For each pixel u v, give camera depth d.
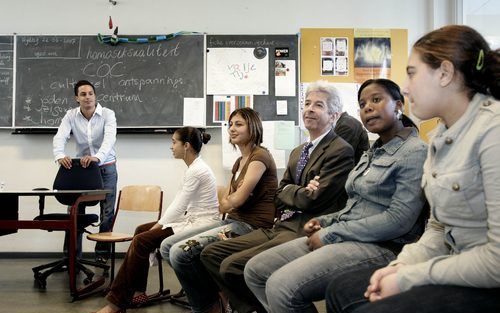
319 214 1.85
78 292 3.05
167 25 4.65
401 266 1.07
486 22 3.96
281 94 4.50
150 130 4.50
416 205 1.42
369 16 4.63
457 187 0.98
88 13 4.65
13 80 4.50
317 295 1.43
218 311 2.37
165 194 4.62
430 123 3.86
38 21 4.62
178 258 2.26
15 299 3.00
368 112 1.58
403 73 4.55
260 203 2.25
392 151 1.51
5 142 4.59
